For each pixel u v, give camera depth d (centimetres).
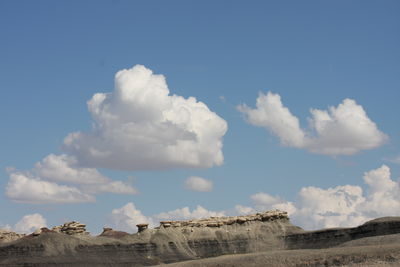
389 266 18050
